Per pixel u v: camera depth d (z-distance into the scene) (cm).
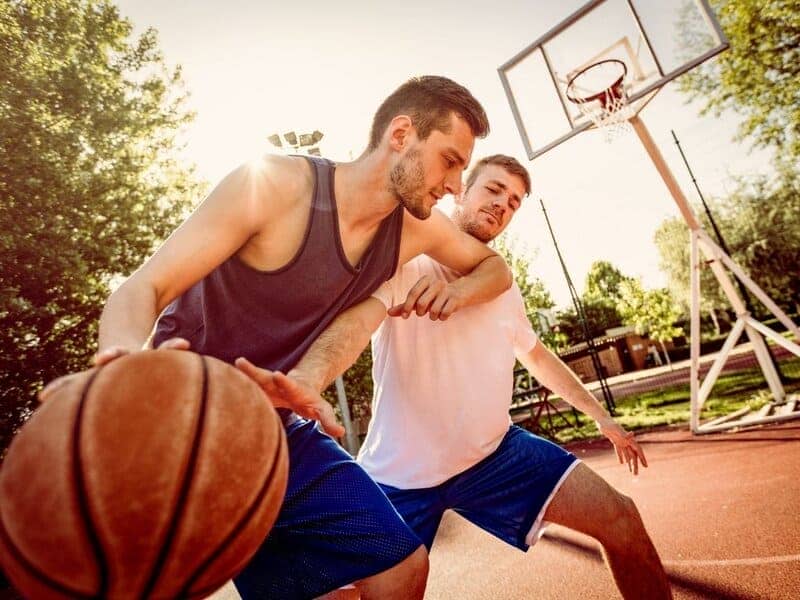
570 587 290
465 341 190
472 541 458
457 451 185
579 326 3931
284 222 131
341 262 139
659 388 1652
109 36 1095
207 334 139
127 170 980
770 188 2338
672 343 3778
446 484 189
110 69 1090
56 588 61
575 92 667
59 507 57
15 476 60
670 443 685
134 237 934
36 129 820
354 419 1533
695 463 539
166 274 103
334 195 137
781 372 1112
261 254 132
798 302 2497
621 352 3631
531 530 177
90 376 64
